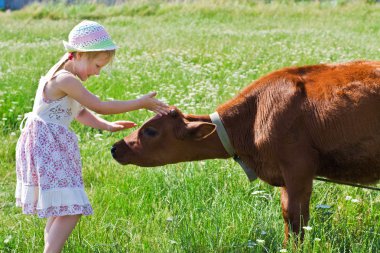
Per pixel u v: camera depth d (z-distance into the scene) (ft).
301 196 21.30
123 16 119.96
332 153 21.22
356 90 20.93
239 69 52.47
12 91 43.78
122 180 29.30
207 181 27.71
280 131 21.20
